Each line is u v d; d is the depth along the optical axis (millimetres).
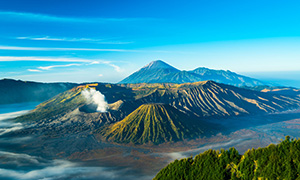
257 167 59000
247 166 60812
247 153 65375
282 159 57094
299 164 53250
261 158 60188
